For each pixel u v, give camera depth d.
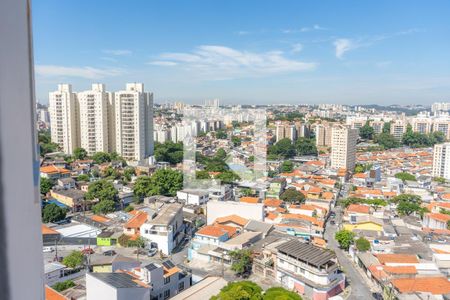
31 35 1.84
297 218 36.91
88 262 26.88
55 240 31.28
